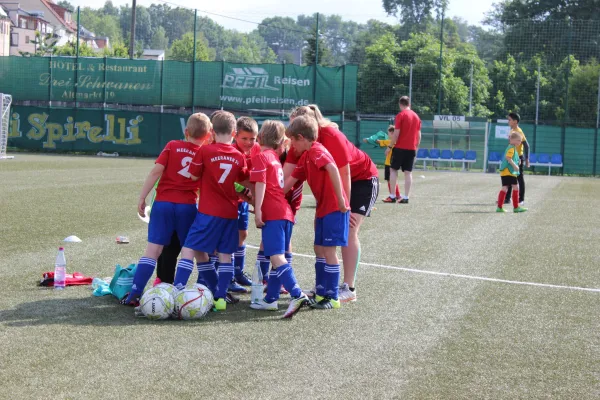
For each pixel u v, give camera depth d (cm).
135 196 1291
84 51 5912
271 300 541
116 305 534
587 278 684
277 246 532
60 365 397
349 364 417
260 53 11519
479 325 511
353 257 582
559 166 2783
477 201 1448
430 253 802
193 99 3003
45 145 3023
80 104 3025
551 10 4450
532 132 2819
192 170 530
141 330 471
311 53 4206
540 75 3166
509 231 998
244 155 584
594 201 1521
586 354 450
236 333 474
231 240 542
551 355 446
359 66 3181
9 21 7469
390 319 521
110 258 707
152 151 2992
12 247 749
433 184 1970
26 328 465
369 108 3184
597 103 2914
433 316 533
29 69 3027
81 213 1038
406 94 3172
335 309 547
